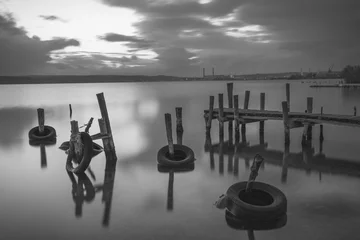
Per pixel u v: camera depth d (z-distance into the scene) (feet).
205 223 28.04
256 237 25.61
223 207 31.04
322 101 163.53
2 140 68.95
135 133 78.02
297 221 28.07
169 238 25.43
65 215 29.89
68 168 45.27
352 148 58.13
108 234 26.14
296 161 49.62
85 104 167.43
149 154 55.06
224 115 70.69
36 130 70.33
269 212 27.35
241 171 44.68
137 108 144.87
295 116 59.93
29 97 233.14
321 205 31.53
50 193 35.94
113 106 155.12
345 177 40.73
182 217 29.27
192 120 103.71
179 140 69.31
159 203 32.73
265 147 60.95
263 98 77.92
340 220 28.19
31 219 28.99
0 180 40.81
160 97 228.63
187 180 40.50
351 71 316.81
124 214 30.07
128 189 37.14
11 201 33.42
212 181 40.11
